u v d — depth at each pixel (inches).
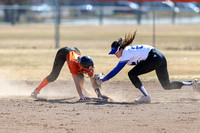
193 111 733.3
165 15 5305.1
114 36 2655.0
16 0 5300.2
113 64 1299.2
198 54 1782.7
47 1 5511.8
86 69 831.1
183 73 1248.2
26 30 3764.8
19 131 599.5
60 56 876.0
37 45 2284.7
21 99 888.9
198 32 3336.6
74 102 848.3
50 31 3607.3
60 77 1183.6
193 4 4800.7
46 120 669.3
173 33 3191.4
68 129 607.2
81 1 5708.7
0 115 711.1
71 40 2554.1
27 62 1512.1
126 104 817.5
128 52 789.9
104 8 5152.6
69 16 5551.2
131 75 820.6
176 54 1772.9
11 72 1299.2
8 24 4825.3
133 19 5132.9
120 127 617.3
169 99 879.7
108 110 750.5
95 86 855.7
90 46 2092.8
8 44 2389.3
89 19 5418.3
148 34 2812.5
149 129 604.7
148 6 5059.1
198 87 828.0
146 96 830.5
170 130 597.6
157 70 831.1
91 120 666.8
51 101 864.3
